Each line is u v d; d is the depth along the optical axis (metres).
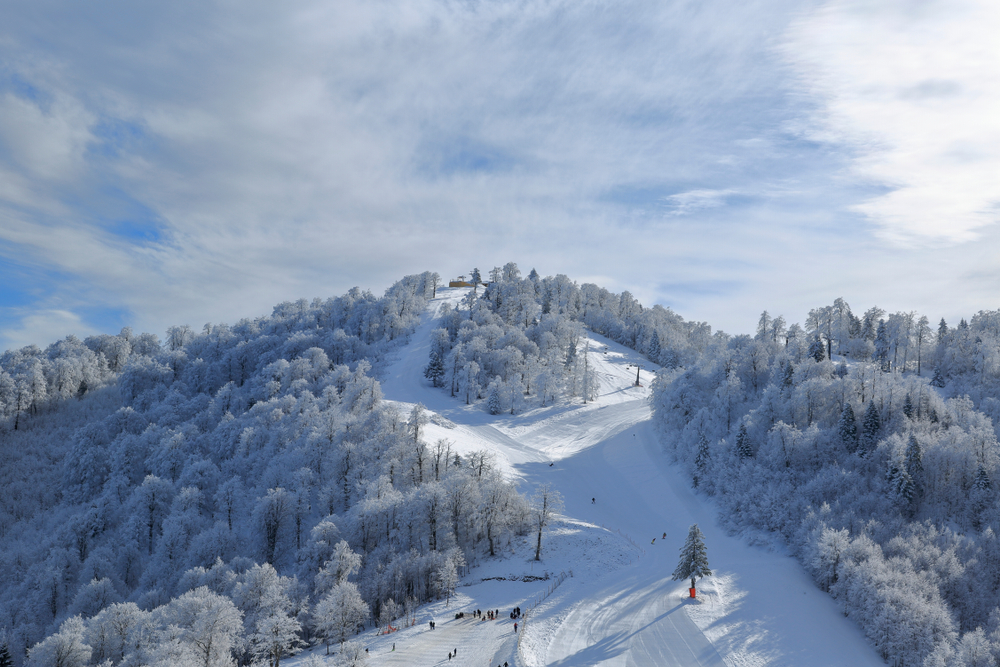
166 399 157.50
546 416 157.75
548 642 61.47
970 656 58.66
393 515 85.44
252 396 158.00
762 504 91.75
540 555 85.12
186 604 61.44
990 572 75.88
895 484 89.75
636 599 71.94
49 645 59.75
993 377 137.62
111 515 102.12
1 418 146.25
